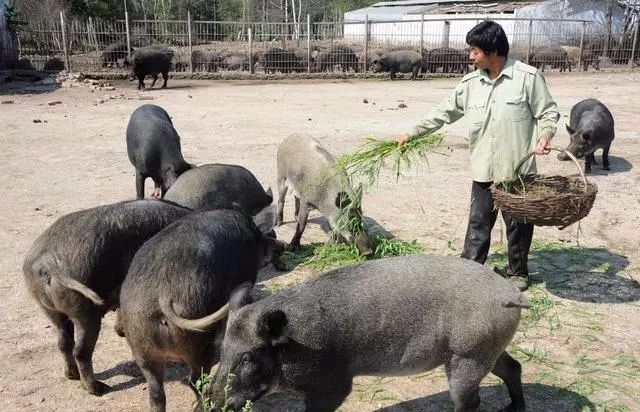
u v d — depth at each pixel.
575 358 4.52
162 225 4.25
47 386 4.25
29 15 30.22
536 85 5.05
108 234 4.04
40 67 25.47
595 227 7.22
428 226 7.24
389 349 3.43
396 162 5.54
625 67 29.52
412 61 25.67
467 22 35.47
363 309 3.37
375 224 7.30
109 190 8.59
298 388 3.35
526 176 5.23
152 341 3.57
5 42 23.69
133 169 9.73
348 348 3.35
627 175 9.58
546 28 32.34
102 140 11.84
